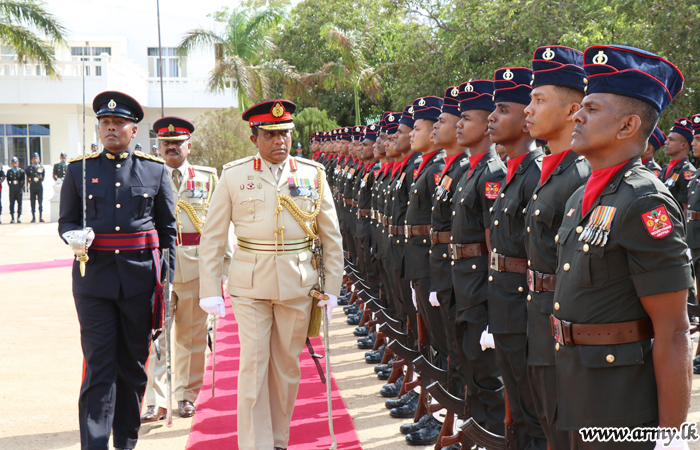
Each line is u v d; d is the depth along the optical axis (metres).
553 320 2.51
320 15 31.47
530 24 14.79
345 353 6.63
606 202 2.33
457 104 4.50
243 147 19.48
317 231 4.20
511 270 3.36
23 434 4.45
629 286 2.26
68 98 25.06
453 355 4.30
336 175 11.66
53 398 5.17
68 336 7.16
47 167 26.47
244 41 23.91
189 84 29.44
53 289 10.02
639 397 2.25
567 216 2.57
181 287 5.04
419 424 4.32
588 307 2.33
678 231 2.16
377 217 6.82
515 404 3.37
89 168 4.01
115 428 4.05
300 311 3.96
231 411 4.88
